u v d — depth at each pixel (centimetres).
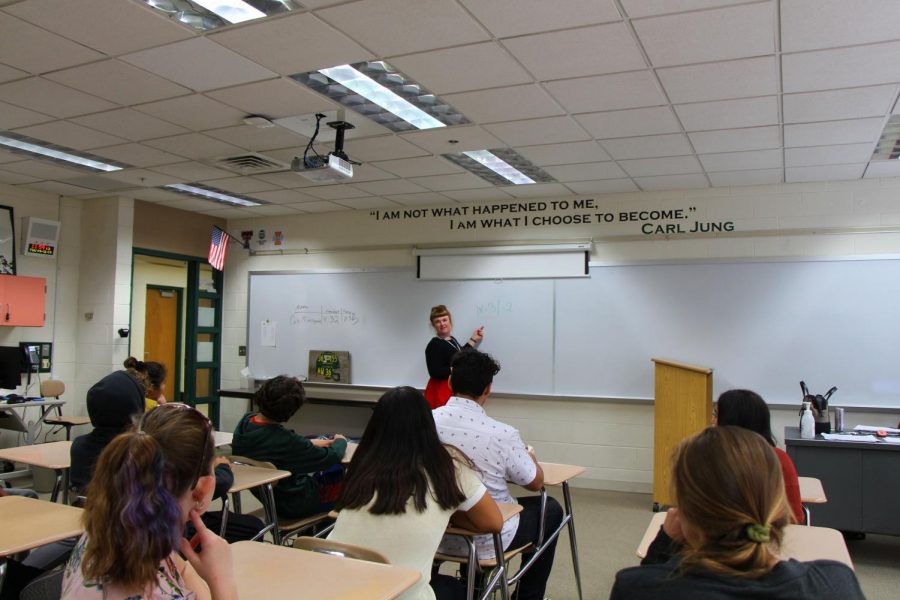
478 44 313
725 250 586
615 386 614
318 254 742
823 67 335
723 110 399
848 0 269
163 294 819
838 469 439
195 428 134
